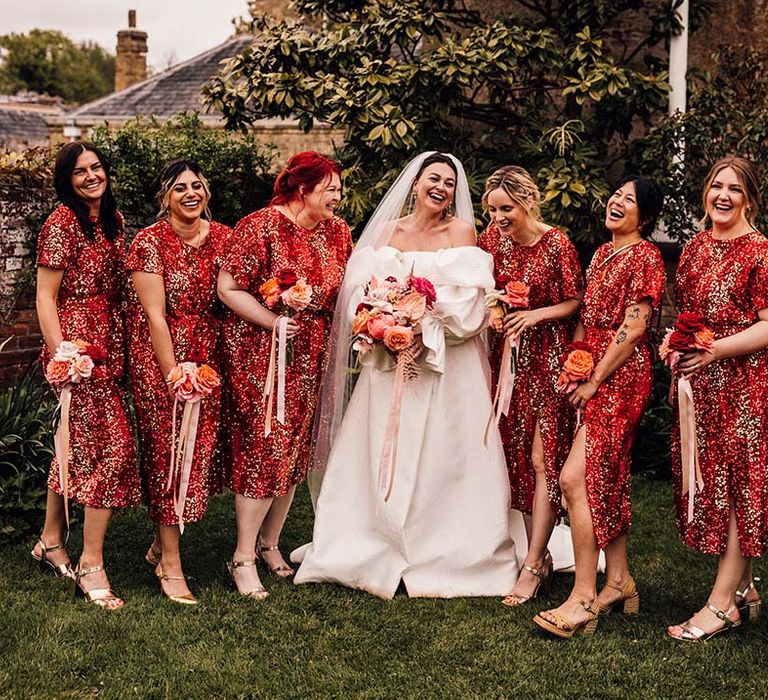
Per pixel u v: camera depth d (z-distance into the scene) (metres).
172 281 3.94
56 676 3.34
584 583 3.75
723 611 3.71
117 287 4.10
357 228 7.26
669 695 3.26
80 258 3.96
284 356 4.01
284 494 4.19
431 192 4.18
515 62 6.70
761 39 7.32
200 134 9.77
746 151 6.39
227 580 4.30
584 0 6.94
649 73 7.13
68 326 3.96
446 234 4.27
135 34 17.94
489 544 4.27
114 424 3.97
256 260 4.07
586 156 6.69
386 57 7.19
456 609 4.00
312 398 4.26
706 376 3.63
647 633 3.75
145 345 3.97
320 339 4.23
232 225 9.61
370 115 6.69
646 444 6.20
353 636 3.70
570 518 3.77
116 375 4.04
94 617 3.80
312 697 3.23
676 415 3.82
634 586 3.95
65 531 4.86
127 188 8.52
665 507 5.49
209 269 4.05
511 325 3.98
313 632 3.74
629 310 3.69
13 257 6.64
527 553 4.40
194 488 3.99
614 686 3.32
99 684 3.31
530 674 3.40
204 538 4.88
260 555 4.52
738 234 3.64
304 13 7.98
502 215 4.01
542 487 4.14
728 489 3.63
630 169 7.05
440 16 7.04
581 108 7.11
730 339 3.52
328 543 4.32
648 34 7.43
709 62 7.48
